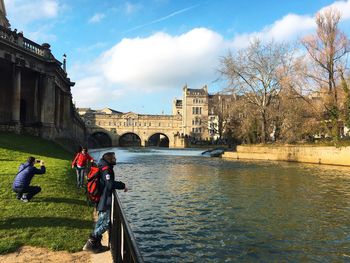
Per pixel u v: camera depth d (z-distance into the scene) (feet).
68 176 59.67
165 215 51.08
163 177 94.22
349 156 133.69
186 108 469.16
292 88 156.15
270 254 36.42
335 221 48.67
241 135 219.82
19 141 98.43
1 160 69.56
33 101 136.26
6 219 32.60
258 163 149.59
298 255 36.22
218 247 38.11
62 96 170.50
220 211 53.83
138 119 475.31
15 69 115.85
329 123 152.66
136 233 42.60
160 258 34.88
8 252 25.41
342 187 77.61
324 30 146.41
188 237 41.24
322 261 34.73
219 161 162.30
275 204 59.06
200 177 94.79
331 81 147.13
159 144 545.44
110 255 25.48
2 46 108.68
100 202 26.43
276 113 183.83
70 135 167.53
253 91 185.37
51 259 24.41
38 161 41.16
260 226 45.98
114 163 27.53
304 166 133.28
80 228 31.86
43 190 45.62
